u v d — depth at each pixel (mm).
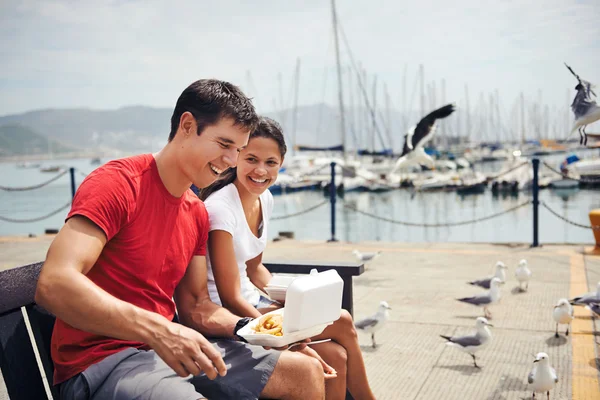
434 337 4977
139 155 2164
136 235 2057
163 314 2170
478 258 8469
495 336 4965
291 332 2188
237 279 2723
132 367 1989
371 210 33969
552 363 4270
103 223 1914
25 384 2066
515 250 9031
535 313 5629
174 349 1808
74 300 1736
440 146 80812
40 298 1758
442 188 42594
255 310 2684
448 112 10531
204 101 2070
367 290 6703
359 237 23594
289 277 2869
